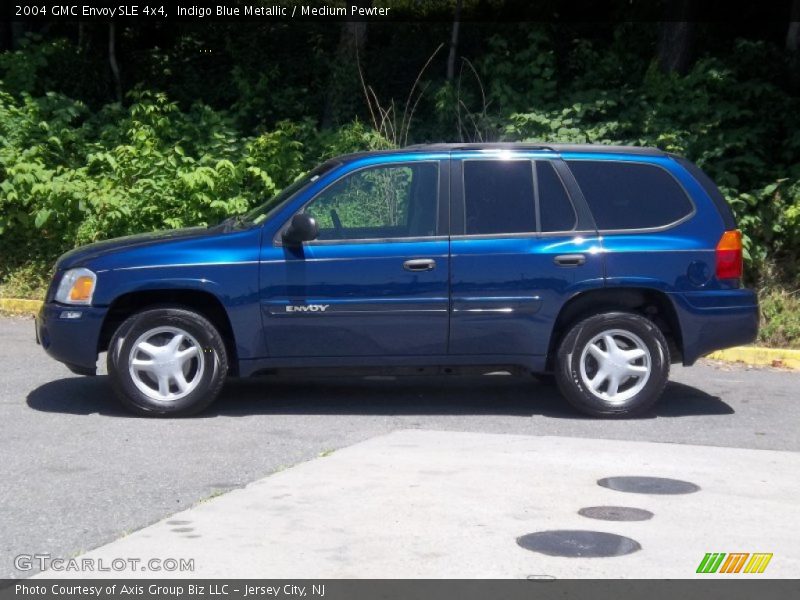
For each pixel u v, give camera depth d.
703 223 8.54
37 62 17.36
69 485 6.46
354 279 8.27
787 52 16.80
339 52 18.31
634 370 8.44
